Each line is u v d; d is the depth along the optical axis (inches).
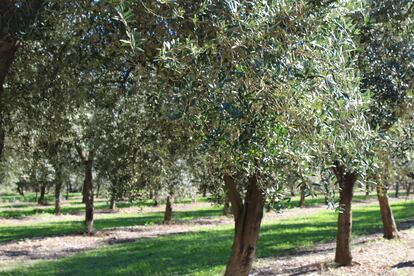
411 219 965.2
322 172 126.9
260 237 771.4
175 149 308.8
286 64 121.0
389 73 300.0
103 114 368.5
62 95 302.0
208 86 131.3
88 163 778.8
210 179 343.6
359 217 1058.7
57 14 242.5
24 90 308.0
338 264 492.7
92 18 240.2
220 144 139.3
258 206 307.9
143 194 380.5
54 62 285.6
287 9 127.5
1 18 238.7
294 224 977.5
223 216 1301.7
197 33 171.6
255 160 146.6
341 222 495.8
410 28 308.8
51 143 351.3
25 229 1008.9
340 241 496.1
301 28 129.7
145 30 207.8
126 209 1606.8
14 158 610.5
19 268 593.9
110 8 207.3
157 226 1069.8
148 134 318.3
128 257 647.1
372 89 288.8
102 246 791.1
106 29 244.7
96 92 316.5
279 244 685.9
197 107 139.6
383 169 297.7
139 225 1093.8
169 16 183.3
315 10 135.6
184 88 144.6
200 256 614.2
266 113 125.4
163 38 195.6
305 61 121.7
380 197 667.4
